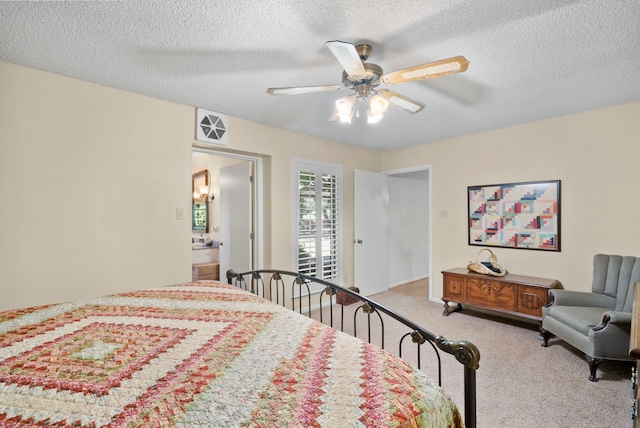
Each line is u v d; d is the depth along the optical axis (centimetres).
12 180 220
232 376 99
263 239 384
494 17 168
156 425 75
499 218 379
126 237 270
